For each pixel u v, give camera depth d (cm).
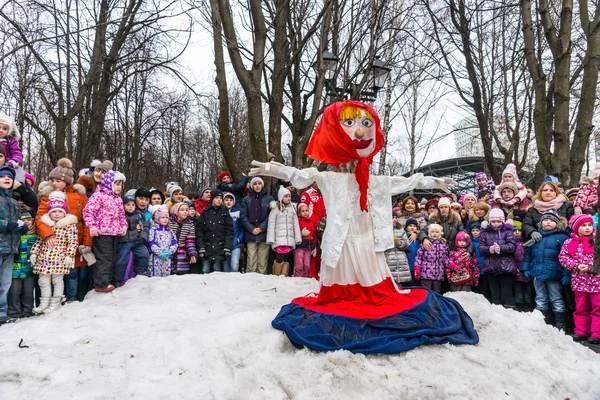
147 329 417
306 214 737
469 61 1116
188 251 727
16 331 427
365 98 941
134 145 1836
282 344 356
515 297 634
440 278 645
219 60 738
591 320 515
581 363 370
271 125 771
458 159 1973
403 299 403
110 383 311
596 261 264
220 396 290
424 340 346
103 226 572
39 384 312
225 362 336
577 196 626
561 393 321
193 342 363
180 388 304
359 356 327
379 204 425
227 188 806
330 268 409
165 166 2350
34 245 552
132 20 1089
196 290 568
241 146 2308
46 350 365
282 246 719
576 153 749
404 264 653
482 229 627
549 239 576
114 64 1229
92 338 396
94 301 545
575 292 530
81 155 1164
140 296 556
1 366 333
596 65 725
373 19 837
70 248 555
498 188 710
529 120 1362
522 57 1290
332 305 398
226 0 709
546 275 570
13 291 539
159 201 778
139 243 663
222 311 487
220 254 721
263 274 707
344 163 428
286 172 407
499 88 1455
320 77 827
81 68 1166
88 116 1195
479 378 313
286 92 1004
